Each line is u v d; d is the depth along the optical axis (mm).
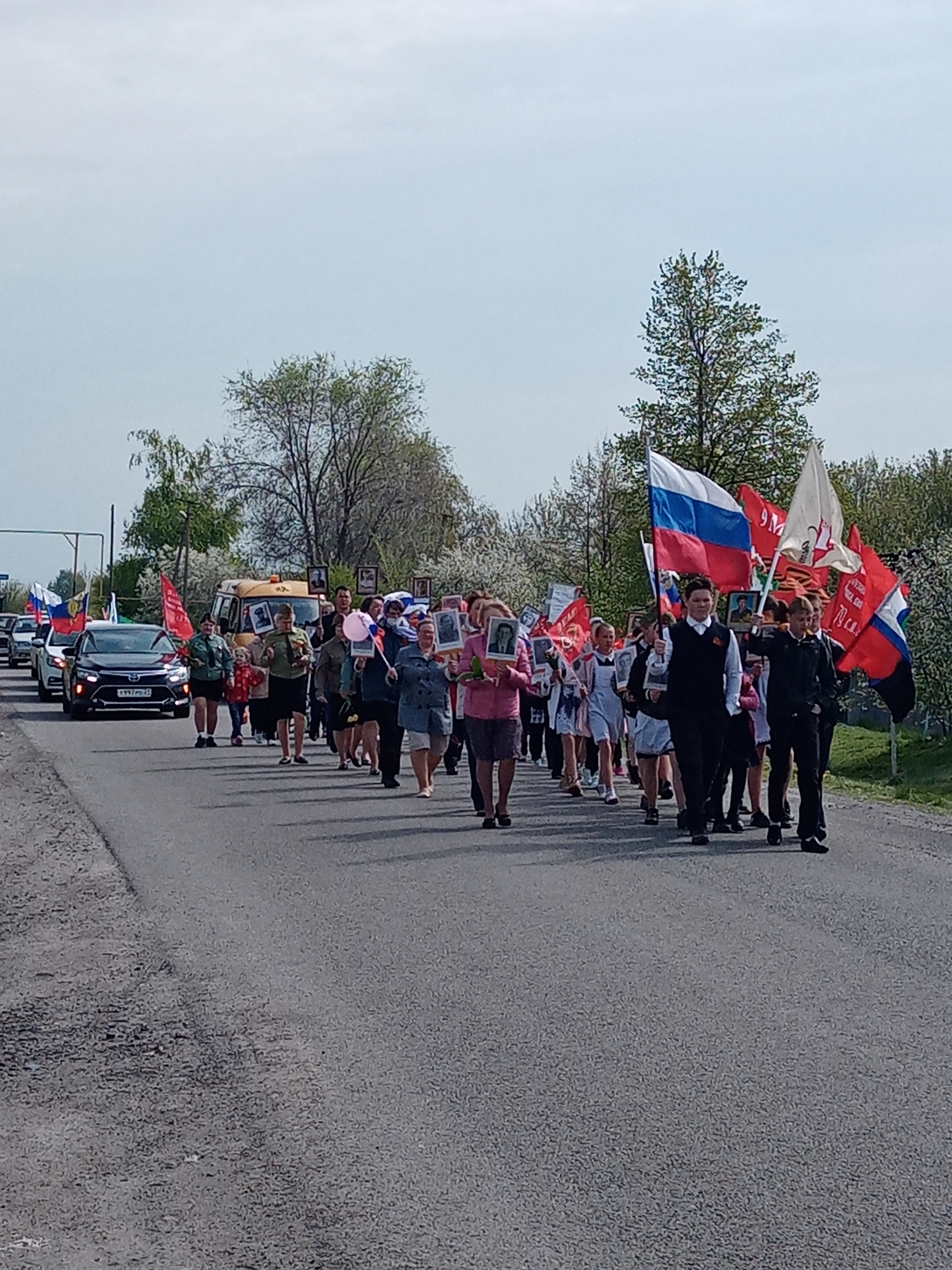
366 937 8602
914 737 31703
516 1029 6680
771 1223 4504
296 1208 4730
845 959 7895
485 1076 6027
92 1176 5113
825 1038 6465
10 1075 6344
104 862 11516
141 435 82750
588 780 17594
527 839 12531
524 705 20656
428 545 64125
